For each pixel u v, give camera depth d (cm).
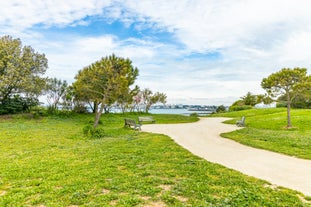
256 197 573
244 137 1638
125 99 3059
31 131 1972
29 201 570
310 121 2422
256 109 4938
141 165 902
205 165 887
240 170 835
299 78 2206
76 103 3897
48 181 720
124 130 2152
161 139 1557
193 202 549
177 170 819
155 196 588
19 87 3128
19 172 820
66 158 1034
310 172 809
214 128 2395
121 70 2247
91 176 755
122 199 565
